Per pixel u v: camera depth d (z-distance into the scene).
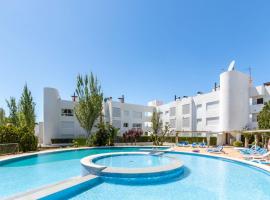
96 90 36.28
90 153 24.77
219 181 11.08
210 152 22.41
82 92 35.69
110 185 9.98
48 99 37.16
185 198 8.38
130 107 47.84
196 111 42.19
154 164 15.82
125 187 9.68
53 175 13.07
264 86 32.56
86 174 11.84
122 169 11.03
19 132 21.72
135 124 48.69
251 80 38.31
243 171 13.59
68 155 22.66
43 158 19.97
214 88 42.59
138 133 39.44
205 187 9.95
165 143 39.44
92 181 10.02
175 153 23.17
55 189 8.03
